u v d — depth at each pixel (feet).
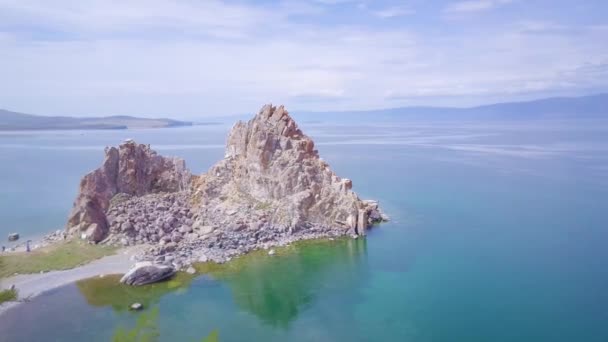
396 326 203.92
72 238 301.63
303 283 251.60
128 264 267.59
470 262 284.41
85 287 238.68
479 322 207.00
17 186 557.33
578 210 423.64
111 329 195.72
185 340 188.96
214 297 232.12
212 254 287.69
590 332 196.95
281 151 356.38
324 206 343.67
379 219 383.24
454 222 380.99
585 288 243.40
